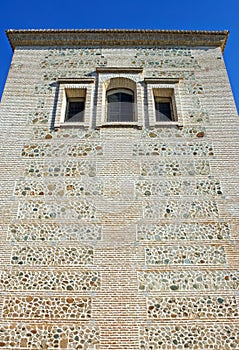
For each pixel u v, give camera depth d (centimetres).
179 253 1134
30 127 1411
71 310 1045
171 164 1314
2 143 1362
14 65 1587
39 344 996
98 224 1185
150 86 1510
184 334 1008
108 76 1540
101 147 1350
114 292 1069
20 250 1141
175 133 1390
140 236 1162
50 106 1473
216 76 1560
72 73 1570
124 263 1114
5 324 1024
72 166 1309
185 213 1209
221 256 1130
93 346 991
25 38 1667
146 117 1431
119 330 1012
